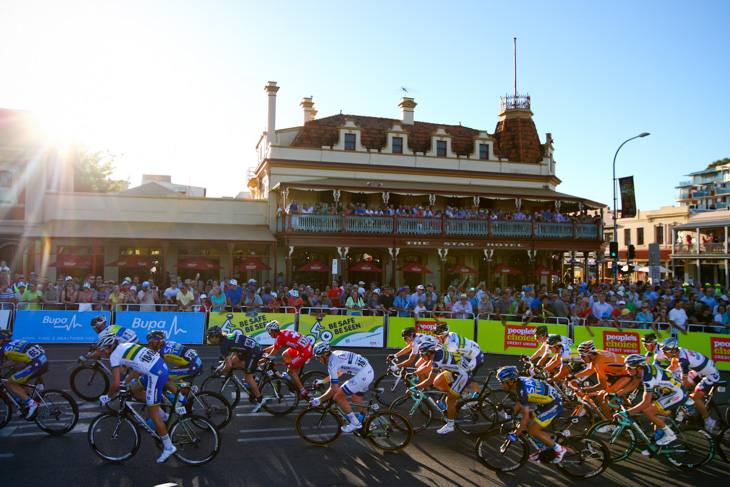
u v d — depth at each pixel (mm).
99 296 16078
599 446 7062
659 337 14922
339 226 24969
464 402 8656
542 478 7086
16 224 23234
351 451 7863
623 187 24172
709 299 16562
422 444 8273
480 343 15766
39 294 15508
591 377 10531
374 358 14672
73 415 8102
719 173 89562
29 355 7934
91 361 9641
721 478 7188
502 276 29891
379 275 27812
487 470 7285
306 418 8055
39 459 7145
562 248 28500
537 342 15398
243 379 10117
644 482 7020
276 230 26062
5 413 8812
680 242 45719
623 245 51938
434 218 26344
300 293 18250
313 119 32312
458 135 31203
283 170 26938
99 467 6949
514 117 32469
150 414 6879
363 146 28406
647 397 7285
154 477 6695
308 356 9211
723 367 14781
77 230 23375
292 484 6641
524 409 6926
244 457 7480
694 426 7555
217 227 25734
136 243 24672
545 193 29531
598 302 15914
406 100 31016
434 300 17109
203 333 15609
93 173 35562
